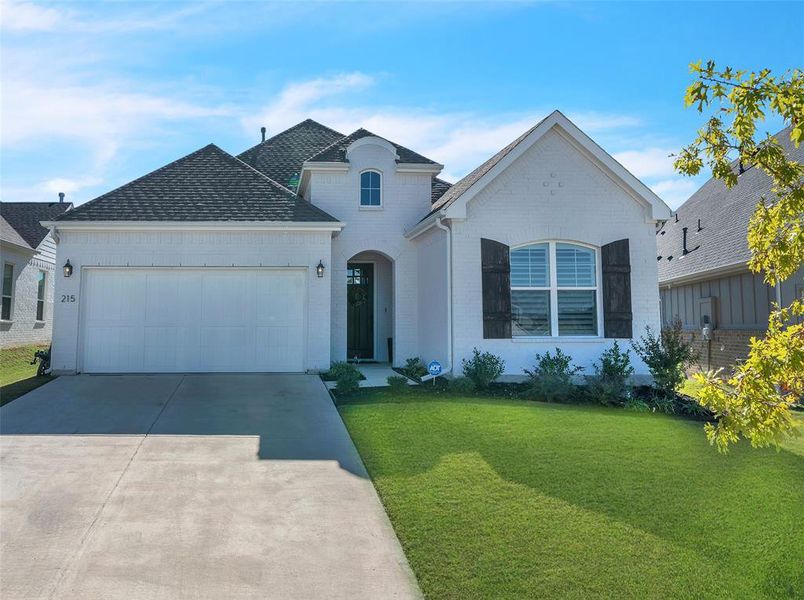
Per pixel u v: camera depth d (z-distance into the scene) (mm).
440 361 13133
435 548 4719
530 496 5809
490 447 7426
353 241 15531
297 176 18375
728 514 5461
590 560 4535
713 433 3881
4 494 5703
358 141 15656
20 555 4484
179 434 8000
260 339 13141
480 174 13656
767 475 6645
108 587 4059
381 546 4793
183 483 6117
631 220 13086
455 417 8977
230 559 4512
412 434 8016
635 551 4688
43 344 21016
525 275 12945
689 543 4848
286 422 8742
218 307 13078
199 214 13094
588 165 13016
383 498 5777
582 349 12688
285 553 4637
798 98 3426
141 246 12891
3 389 10914
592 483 6207
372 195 15805
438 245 13422
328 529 5090
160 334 12906
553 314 12883
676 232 21031
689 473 6629
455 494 5852
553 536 4938
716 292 16547
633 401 10867
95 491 5832
